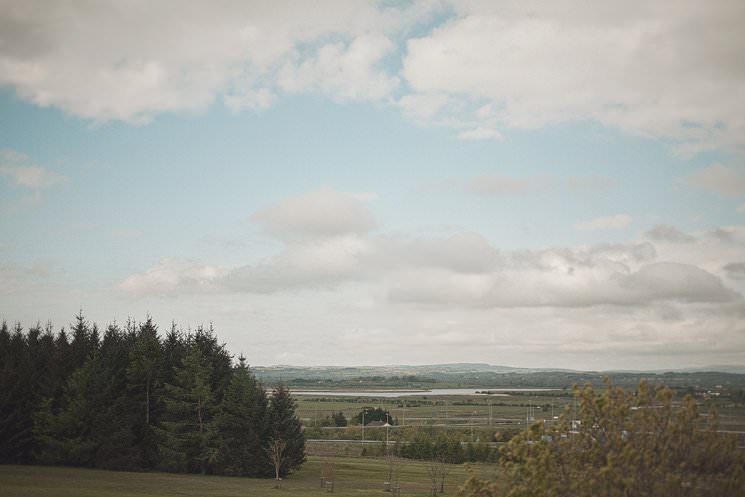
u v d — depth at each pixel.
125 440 66.19
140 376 70.38
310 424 153.38
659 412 19.59
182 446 68.00
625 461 18.33
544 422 20.80
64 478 55.59
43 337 77.88
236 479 65.44
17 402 65.69
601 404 19.64
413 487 63.06
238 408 69.81
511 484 19.86
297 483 63.62
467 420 165.12
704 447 19.08
